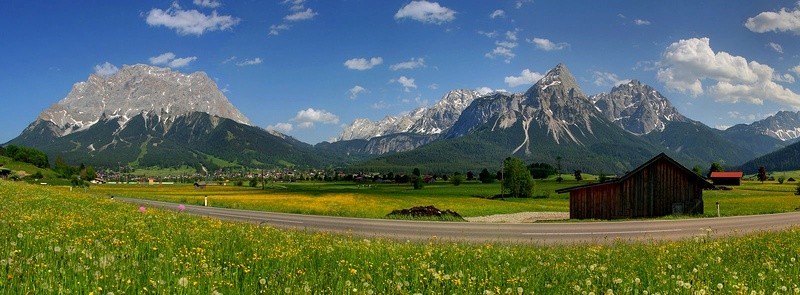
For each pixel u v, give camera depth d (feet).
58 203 97.25
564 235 95.61
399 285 29.09
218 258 38.88
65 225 52.75
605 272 37.99
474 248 58.49
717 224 125.08
